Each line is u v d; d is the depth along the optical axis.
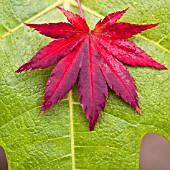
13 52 0.28
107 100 0.28
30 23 0.28
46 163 0.28
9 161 0.28
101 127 0.28
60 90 0.26
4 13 0.28
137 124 0.28
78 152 0.28
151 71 0.28
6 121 0.28
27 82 0.28
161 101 0.28
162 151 0.31
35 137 0.28
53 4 0.28
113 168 0.28
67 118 0.28
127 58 0.27
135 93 0.27
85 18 0.28
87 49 0.27
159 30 0.28
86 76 0.27
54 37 0.26
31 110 0.28
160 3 0.28
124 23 0.27
